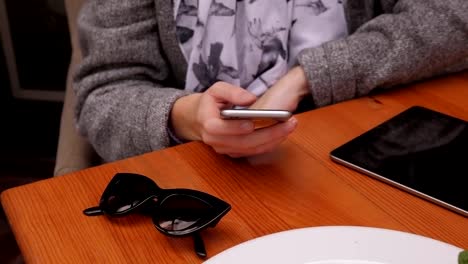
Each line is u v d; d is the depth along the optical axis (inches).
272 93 28.6
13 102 82.7
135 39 32.2
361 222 18.2
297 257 15.1
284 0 34.2
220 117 20.6
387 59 27.9
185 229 17.3
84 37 33.4
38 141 74.9
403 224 18.1
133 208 18.4
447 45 28.5
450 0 29.0
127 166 21.8
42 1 77.6
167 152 22.7
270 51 34.4
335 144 22.9
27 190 20.2
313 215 18.6
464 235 17.5
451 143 22.3
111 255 17.0
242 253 15.4
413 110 25.4
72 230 18.1
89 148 36.0
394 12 31.4
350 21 35.3
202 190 20.1
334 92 28.2
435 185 19.6
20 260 54.1
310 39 34.5
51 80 82.7
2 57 80.9
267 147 21.7
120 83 31.5
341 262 14.9
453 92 27.8
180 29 33.5
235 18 34.2
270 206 19.2
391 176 20.2
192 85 34.3
